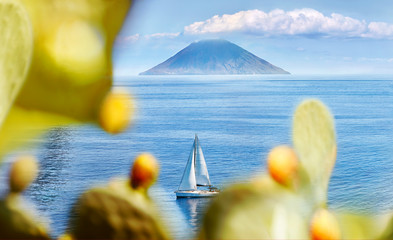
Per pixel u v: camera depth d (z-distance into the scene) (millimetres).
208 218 266
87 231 285
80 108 274
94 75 269
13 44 264
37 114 271
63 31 267
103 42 271
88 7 271
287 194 274
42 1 269
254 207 265
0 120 270
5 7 268
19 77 267
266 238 260
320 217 269
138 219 282
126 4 275
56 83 267
